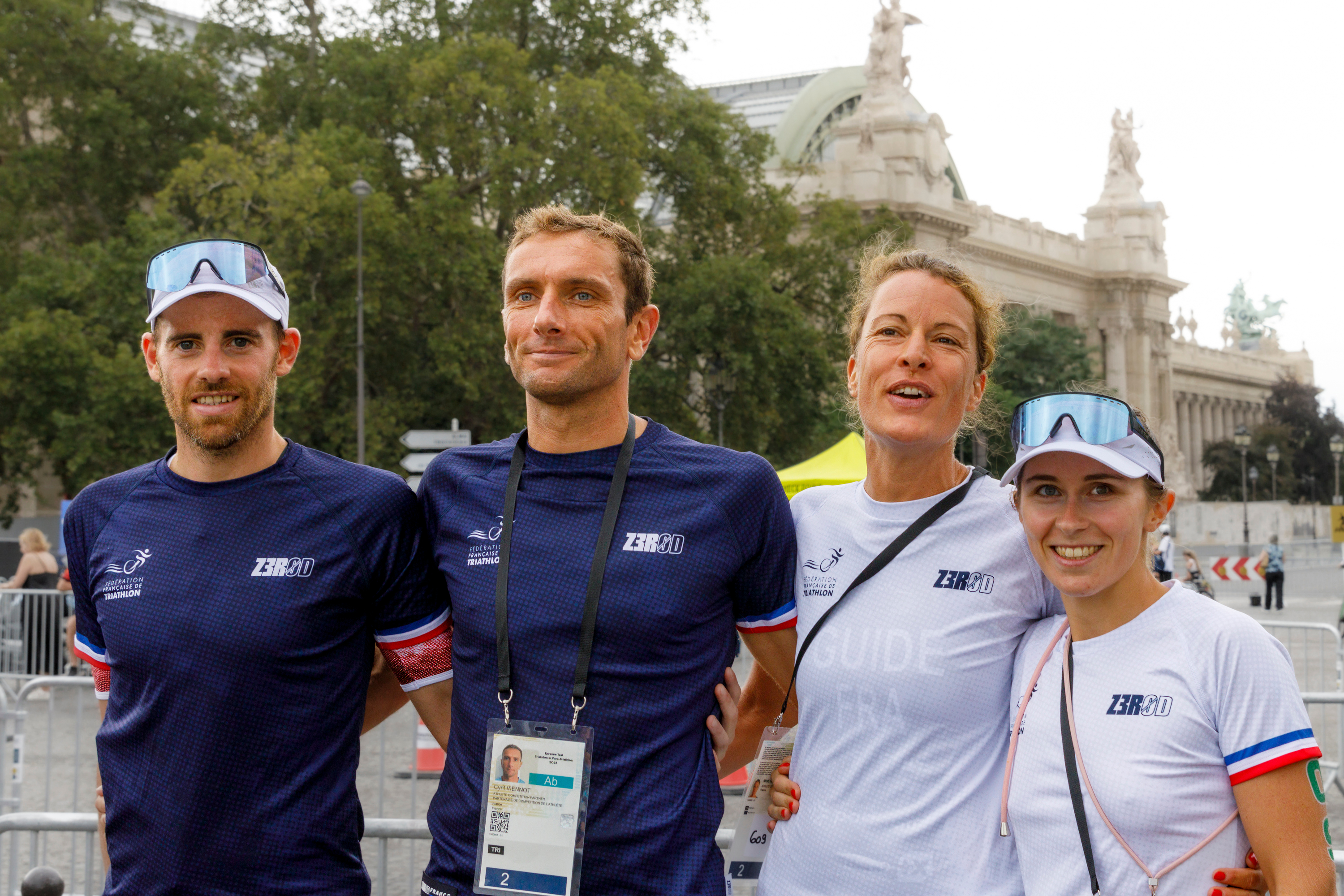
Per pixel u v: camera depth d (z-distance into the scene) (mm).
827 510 3232
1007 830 2852
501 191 29922
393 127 31328
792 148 83312
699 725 2852
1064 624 2914
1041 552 2771
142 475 3131
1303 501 100250
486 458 3088
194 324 2990
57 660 15000
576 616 2826
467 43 31094
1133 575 2744
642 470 2949
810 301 38844
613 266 2982
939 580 3006
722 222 36000
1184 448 107875
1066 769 2715
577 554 2873
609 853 2736
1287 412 102625
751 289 32156
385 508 3062
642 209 37125
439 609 3135
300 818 2891
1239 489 93688
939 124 66688
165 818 2869
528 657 2830
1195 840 2564
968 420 3609
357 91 31594
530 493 2969
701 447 3037
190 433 2988
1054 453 2709
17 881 5629
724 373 31328
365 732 3559
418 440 15656
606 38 34094
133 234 28906
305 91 33031
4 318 28969
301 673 2922
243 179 27828
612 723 2773
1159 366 91000
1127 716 2666
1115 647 2736
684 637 2836
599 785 2760
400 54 30750
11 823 3967
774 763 3201
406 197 31734
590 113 29906
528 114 30578
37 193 32594
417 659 3123
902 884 2855
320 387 29156
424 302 31312
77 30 31984
